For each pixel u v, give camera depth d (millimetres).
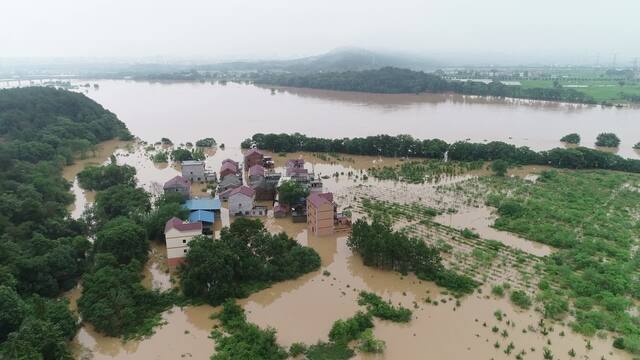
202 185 157625
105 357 71125
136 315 79875
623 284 89625
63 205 129625
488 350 72688
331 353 71562
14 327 70438
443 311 83375
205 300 86312
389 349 72812
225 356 69125
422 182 158375
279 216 128000
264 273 93312
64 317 73812
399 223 122562
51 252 90000
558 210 128375
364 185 155750
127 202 120312
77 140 190625
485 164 180875
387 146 193500
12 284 77500
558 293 88125
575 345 74000
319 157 194000
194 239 96625
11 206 105688
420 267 96625
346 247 110000
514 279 94188
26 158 162625
